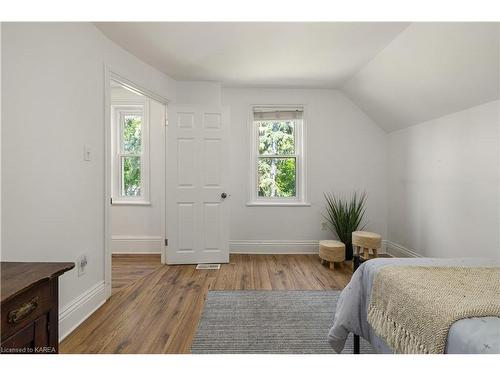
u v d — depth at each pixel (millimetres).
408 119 3594
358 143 4246
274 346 1907
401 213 3906
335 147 4238
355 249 3934
